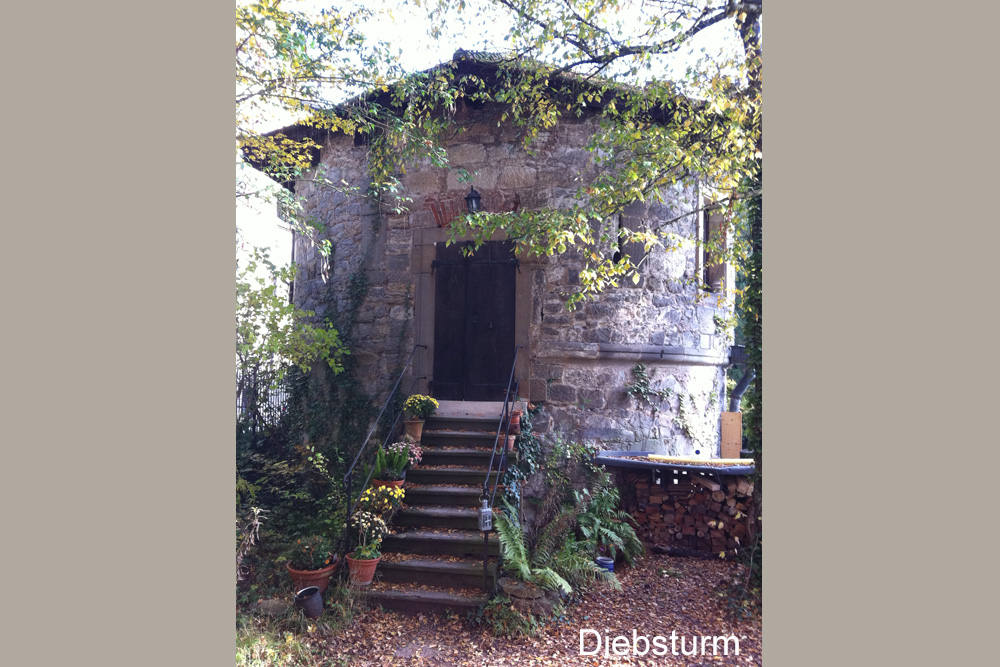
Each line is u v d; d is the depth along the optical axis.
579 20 6.05
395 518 5.62
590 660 4.28
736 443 8.23
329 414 7.36
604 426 6.96
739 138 5.44
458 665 4.18
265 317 5.56
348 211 7.66
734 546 6.42
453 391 7.02
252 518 5.48
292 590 4.92
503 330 7.00
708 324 7.86
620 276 7.07
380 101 6.91
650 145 5.39
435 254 7.18
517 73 6.62
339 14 5.45
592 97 6.33
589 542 5.95
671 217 7.45
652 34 5.86
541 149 7.01
